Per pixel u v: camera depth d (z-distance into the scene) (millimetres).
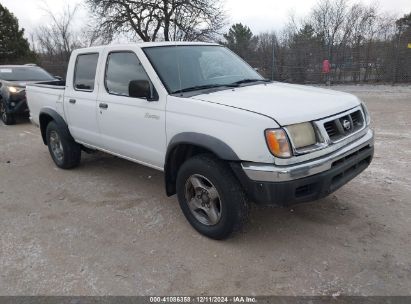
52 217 4324
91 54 4906
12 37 33156
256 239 3666
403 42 16922
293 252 3424
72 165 5898
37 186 5352
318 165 3133
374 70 17641
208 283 3059
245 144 3115
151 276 3170
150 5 20281
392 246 3451
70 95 5277
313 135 3221
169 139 3797
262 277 3102
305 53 18484
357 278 3033
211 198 3527
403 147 6469
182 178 3717
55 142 5992
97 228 4027
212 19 20734
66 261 3420
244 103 3357
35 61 28922
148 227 4008
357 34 20484
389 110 10445
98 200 4758
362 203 4320
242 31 28078
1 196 5016
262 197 3129
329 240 3592
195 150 3779
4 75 10562
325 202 4375
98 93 4742
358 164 3705
